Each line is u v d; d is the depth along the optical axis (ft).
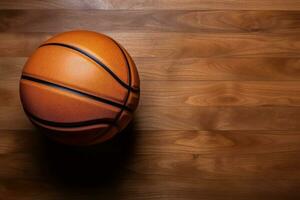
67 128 3.09
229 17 4.10
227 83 4.00
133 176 3.86
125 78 3.16
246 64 4.03
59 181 3.86
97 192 3.85
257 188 3.86
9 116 3.93
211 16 4.10
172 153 3.89
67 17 4.09
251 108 3.96
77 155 3.90
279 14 4.12
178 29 4.07
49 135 3.25
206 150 3.90
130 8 4.09
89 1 4.10
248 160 3.90
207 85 3.99
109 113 3.11
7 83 3.98
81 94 3.01
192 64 4.02
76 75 3.00
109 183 3.86
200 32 4.07
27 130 3.92
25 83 3.11
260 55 4.05
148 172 3.87
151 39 4.05
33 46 4.06
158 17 4.09
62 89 3.00
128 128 3.91
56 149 3.90
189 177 3.86
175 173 3.87
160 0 4.11
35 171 3.87
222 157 3.89
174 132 3.92
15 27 4.07
